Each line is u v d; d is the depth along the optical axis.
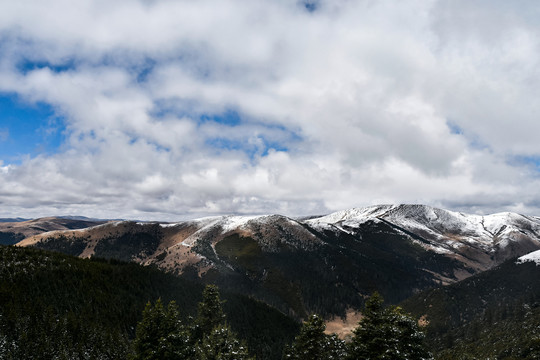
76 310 66.31
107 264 105.12
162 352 32.19
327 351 36.56
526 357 68.56
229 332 43.66
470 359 73.69
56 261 84.31
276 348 98.94
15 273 69.00
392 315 29.98
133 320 74.25
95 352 54.97
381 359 26.20
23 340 49.66
